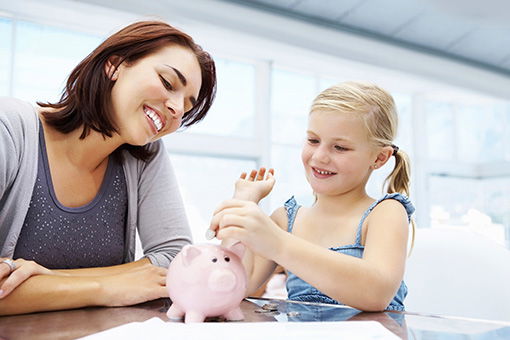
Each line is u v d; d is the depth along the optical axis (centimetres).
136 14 203
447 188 350
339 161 81
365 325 50
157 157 100
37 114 85
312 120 84
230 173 259
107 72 78
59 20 212
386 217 76
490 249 93
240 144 259
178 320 57
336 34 255
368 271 64
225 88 259
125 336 45
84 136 83
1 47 202
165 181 99
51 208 83
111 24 215
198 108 98
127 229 95
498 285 89
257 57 262
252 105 267
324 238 87
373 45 268
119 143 87
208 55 91
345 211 88
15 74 205
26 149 80
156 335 46
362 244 82
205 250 58
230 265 57
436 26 261
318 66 276
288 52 251
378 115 84
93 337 45
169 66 77
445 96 347
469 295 92
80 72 83
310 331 48
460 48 292
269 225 61
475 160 366
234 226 60
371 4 236
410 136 334
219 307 55
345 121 81
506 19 251
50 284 64
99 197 89
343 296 63
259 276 86
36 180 82
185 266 57
